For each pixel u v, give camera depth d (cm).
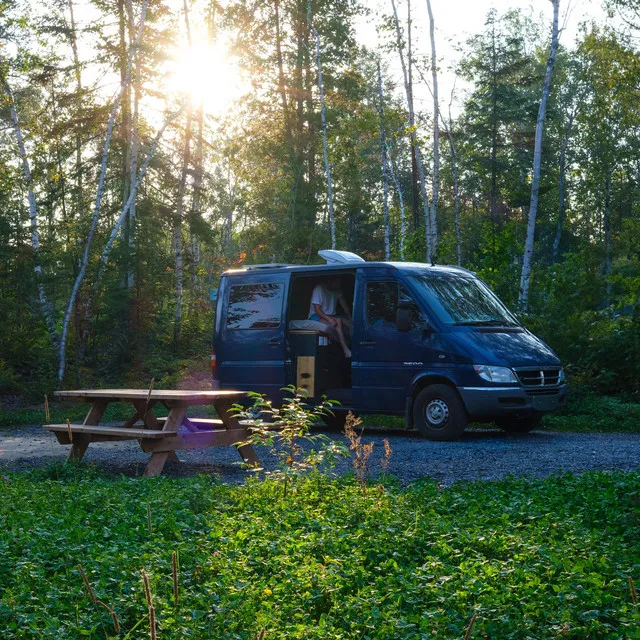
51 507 737
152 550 575
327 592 471
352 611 442
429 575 506
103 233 2953
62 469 1002
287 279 1553
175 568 409
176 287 3303
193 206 3481
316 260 3697
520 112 4844
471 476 967
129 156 3114
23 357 2595
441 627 418
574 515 693
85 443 1079
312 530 648
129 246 2780
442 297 1405
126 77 2612
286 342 1529
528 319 1942
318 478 854
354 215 6250
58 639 406
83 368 2533
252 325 1587
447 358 1335
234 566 528
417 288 1395
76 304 2595
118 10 2886
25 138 2925
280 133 3991
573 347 1861
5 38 2884
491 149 5259
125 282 2892
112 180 3331
